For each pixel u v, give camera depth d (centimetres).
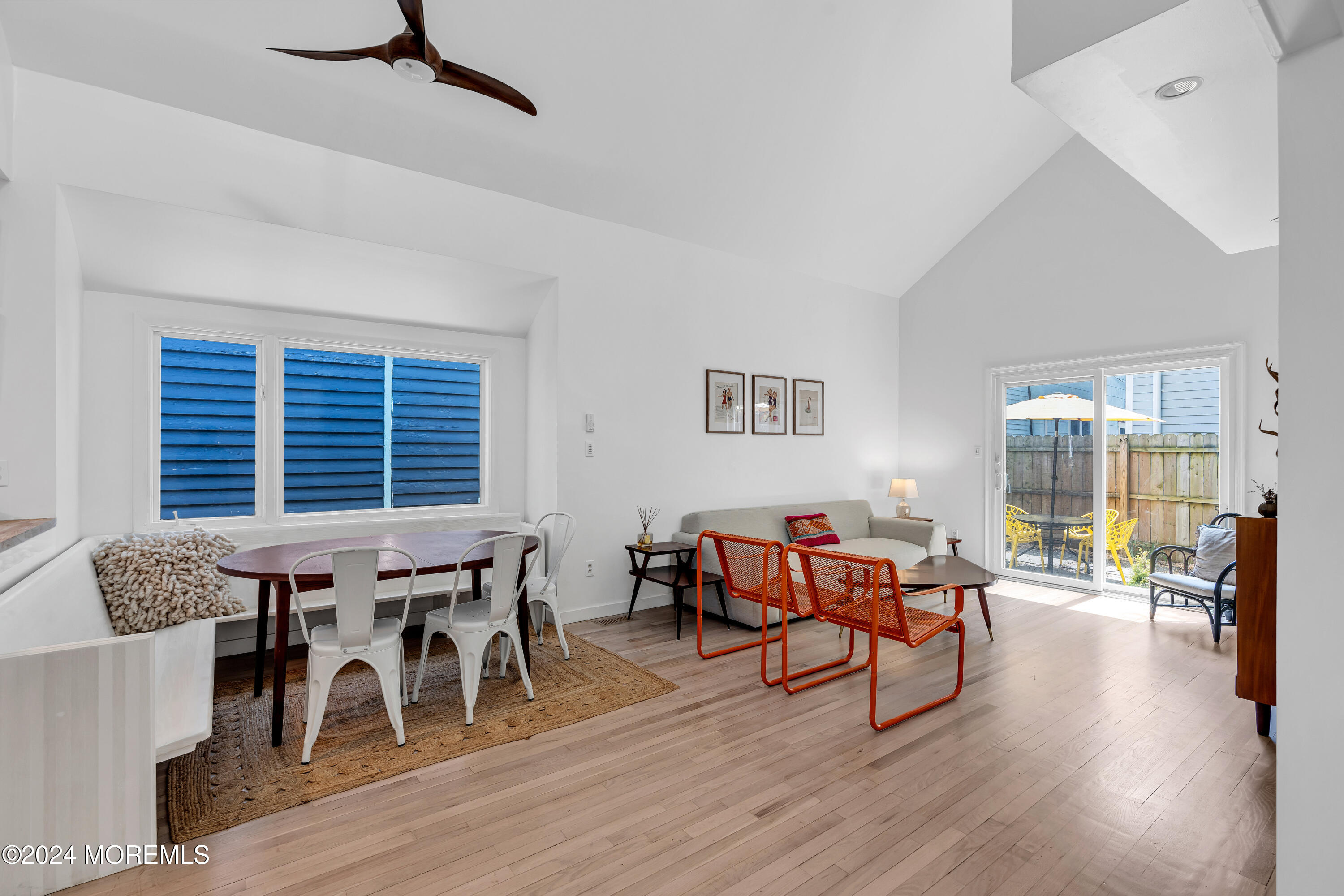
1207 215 296
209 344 368
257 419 382
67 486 288
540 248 412
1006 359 562
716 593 439
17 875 163
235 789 214
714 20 319
